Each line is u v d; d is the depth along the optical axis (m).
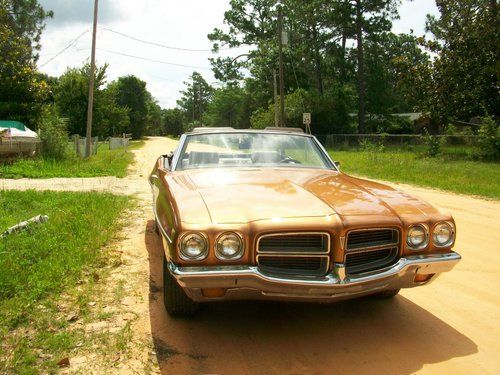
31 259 4.91
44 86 26.17
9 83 25.06
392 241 3.33
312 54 46.38
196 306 3.73
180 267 3.02
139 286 4.50
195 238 3.01
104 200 8.56
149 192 10.81
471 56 26.03
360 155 25.41
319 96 45.06
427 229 3.39
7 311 3.74
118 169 16.16
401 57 28.56
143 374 3.01
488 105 26.12
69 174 14.33
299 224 3.07
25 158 17.42
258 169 4.54
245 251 3.04
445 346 3.46
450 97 26.94
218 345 3.42
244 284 3.04
